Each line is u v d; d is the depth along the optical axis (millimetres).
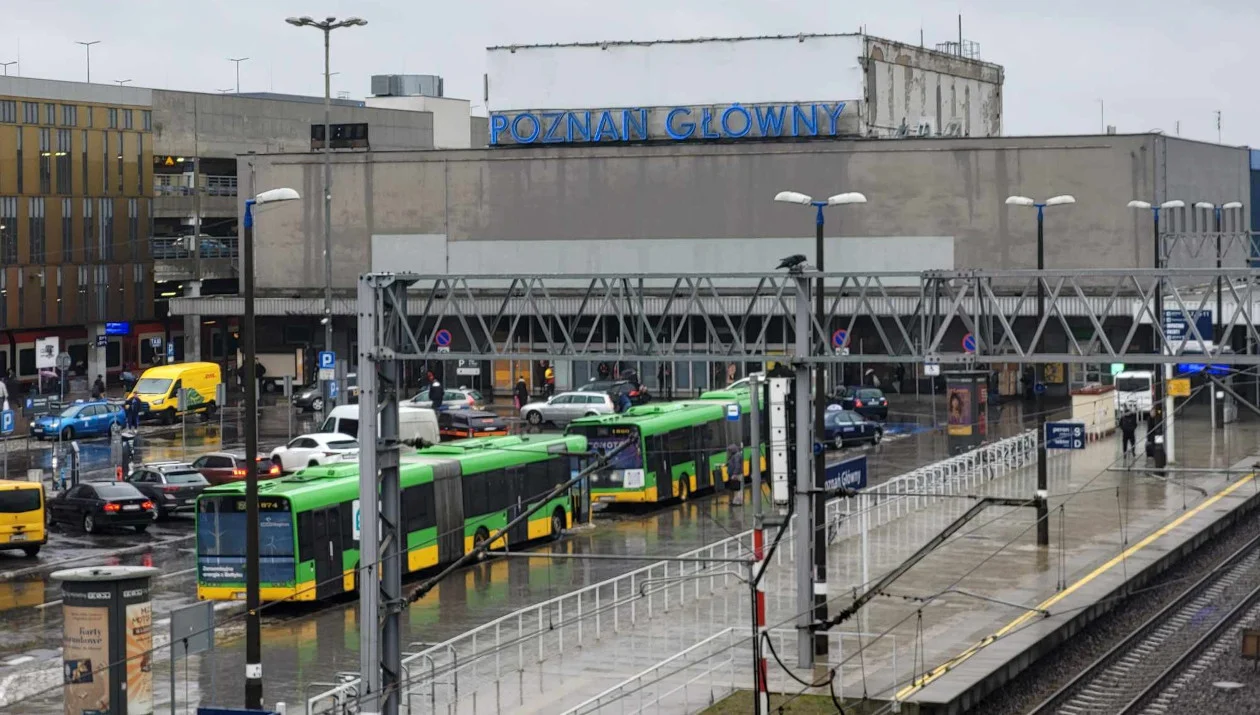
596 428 87438
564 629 57719
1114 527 79625
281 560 61781
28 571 70312
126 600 42531
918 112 158625
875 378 141250
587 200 150125
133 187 174125
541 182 151000
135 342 175750
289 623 60094
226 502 62438
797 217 146000
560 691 48156
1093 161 139625
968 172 142000
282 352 158000
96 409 120500
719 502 91812
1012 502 48750
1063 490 92062
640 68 151000
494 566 72562
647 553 74375
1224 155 156250
